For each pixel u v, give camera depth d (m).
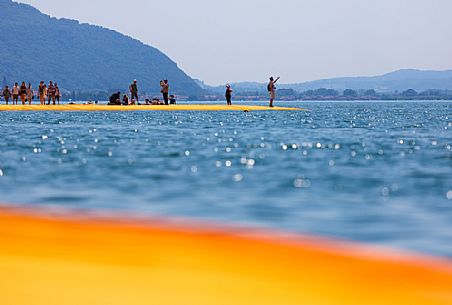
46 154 37.16
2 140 48.94
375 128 71.88
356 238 15.47
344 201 21.08
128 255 12.42
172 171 29.12
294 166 31.44
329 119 101.38
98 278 10.85
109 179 26.27
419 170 29.98
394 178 27.00
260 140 50.22
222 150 40.34
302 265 11.95
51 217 17.80
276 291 10.33
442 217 18.23
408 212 19.08
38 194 22.45
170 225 16.66
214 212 19.08
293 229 16.53
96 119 90.88
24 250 12.72
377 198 21.73
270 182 25.62
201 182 25.47
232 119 93.62
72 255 12.37
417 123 88.75
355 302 9.87
